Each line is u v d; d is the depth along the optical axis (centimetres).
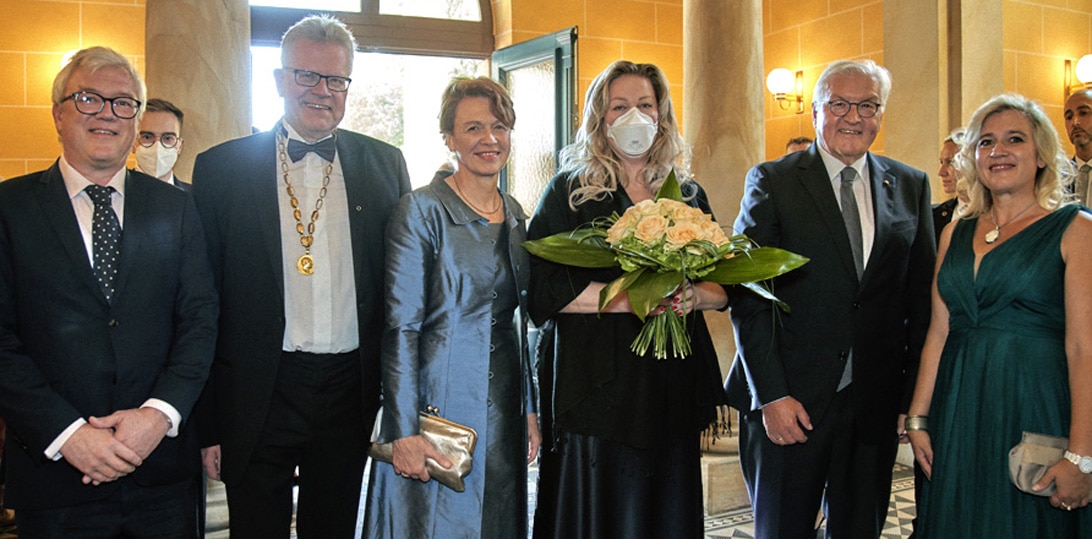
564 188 254
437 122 247
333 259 246
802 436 259
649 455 239
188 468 230
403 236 230
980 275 247
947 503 249
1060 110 637
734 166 433
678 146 261
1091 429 227
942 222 368
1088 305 229
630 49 734
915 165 543
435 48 708
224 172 244
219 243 243
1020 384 238
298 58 240
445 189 238
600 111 254
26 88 584
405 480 233
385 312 229
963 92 531
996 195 251
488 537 233
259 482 238
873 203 271
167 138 348
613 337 241
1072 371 231
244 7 383
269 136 251
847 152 267
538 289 242
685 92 452
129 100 214
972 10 531
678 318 236
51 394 205
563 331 246
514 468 239
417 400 226
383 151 263
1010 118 247
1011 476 233
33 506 211
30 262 209
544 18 706
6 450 217
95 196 217
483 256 235
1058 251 236
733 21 434
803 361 264
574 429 239
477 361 233
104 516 218
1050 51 627
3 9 579
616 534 240
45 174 218
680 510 246
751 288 238
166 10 359
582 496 240
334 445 246
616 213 240
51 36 586
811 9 704
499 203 247
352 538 253
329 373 242
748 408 279
